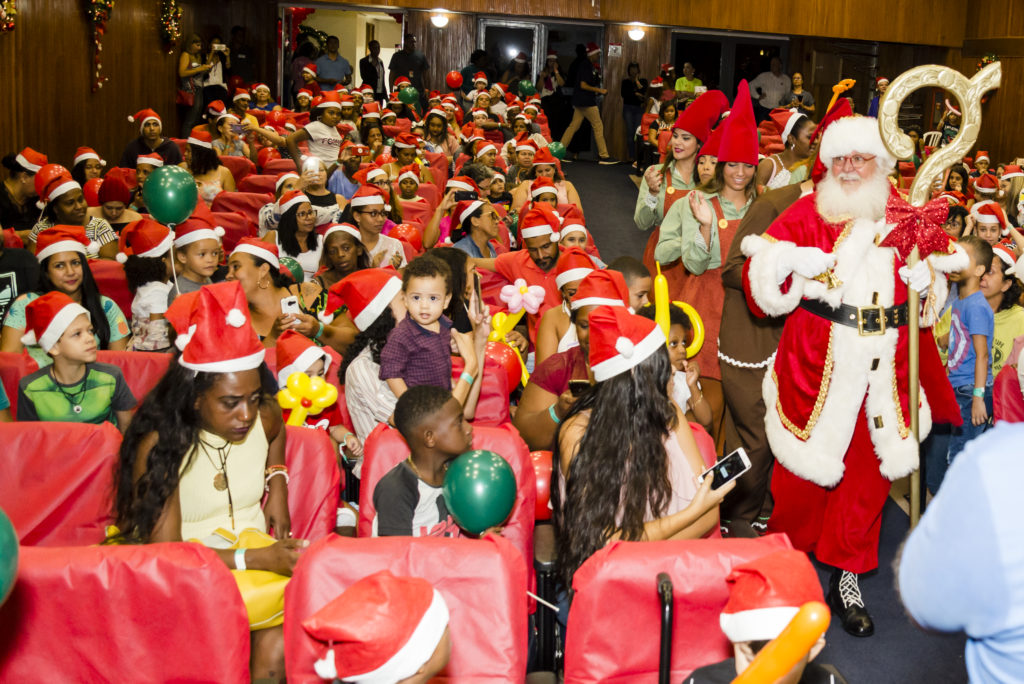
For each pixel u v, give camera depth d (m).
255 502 2.79
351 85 18.22
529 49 19.11
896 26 19.06
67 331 3.37
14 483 2.71
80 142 12.23
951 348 4.66
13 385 3.73
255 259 4.35
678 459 2.67
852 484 3.42
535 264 5.41
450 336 3.66
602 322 2.61
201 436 2.68
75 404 3.49
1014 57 18.16
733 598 1.74
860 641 3.44
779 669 1.48
